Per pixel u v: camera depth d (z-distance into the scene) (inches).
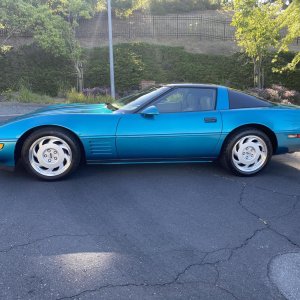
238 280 103.4
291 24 541.3
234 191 174.2
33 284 99.5
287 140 197.2
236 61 783.7
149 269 107.6
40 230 131.0
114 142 180.2
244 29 597.0
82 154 186.4
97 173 195.6
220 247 121.4
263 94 586.6
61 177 180.7
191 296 95.8
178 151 187.6
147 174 196.1
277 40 634.2
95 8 940.0
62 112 186.9
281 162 228.8
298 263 112.8
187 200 161.9
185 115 186.5
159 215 145.8
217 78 742.5
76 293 96.0
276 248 121.7
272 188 179.6
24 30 669.3
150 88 205.6
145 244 122.4
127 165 210.8
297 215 148.6
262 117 192.7
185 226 136.5
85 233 129.4
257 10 583.5
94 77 733.9
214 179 190.7
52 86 709.9
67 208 150.7
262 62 700.7
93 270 106.4
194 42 927.0
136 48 839.1
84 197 162.7
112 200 160.1
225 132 188.1
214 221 141.3
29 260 111.3
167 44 909.8
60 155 178.9
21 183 177.9
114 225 136.2
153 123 182.7
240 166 194.9
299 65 743.7
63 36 662.5
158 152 186.2
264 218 145.1
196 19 1085.1
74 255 114.4
